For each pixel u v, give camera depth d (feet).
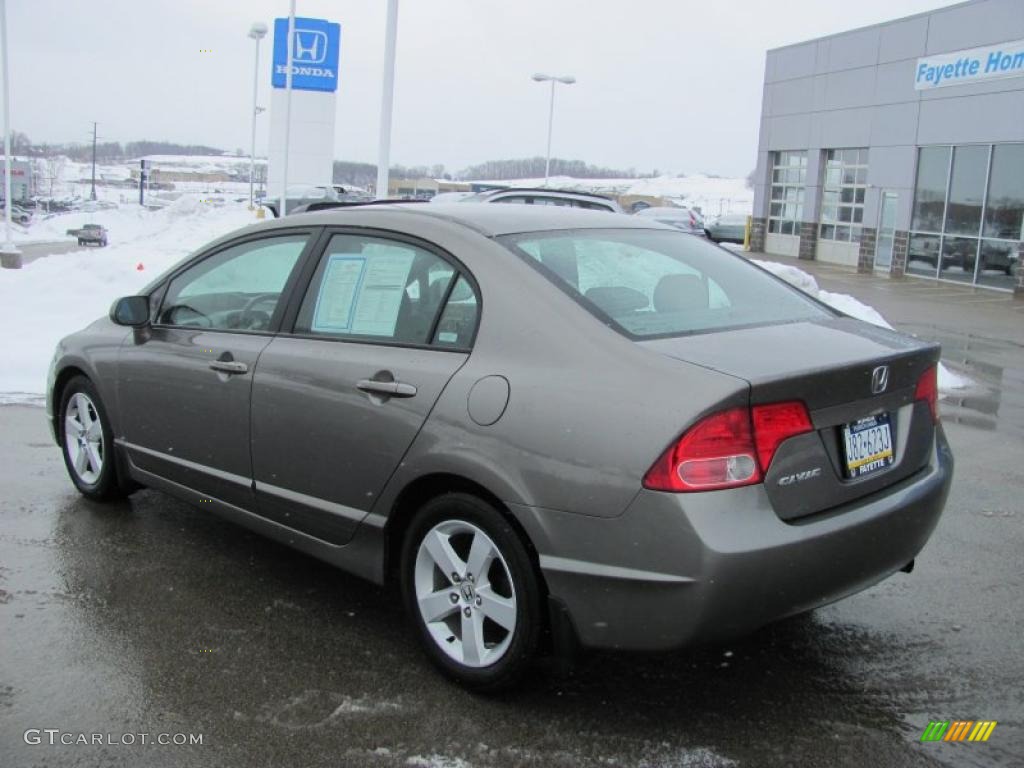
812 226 94.94
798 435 9.88
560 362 10.45
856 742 10.28
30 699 10.82
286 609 13.37
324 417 12.33
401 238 12.59
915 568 15.26
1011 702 11.16
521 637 10.48
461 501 10.89
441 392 11.11
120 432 16.37
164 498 18.12
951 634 12.91
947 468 11.85
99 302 39.86
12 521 16.61
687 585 9.33
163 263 56.90
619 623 9.78
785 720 10.69
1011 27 67.82
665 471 9.41
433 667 11.70
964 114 72.38
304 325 13.28
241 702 10.86
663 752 10.02
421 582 11.55
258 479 13.53
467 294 11.58
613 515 9.66
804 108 94.73
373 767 9.64
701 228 97.40
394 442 11.48
